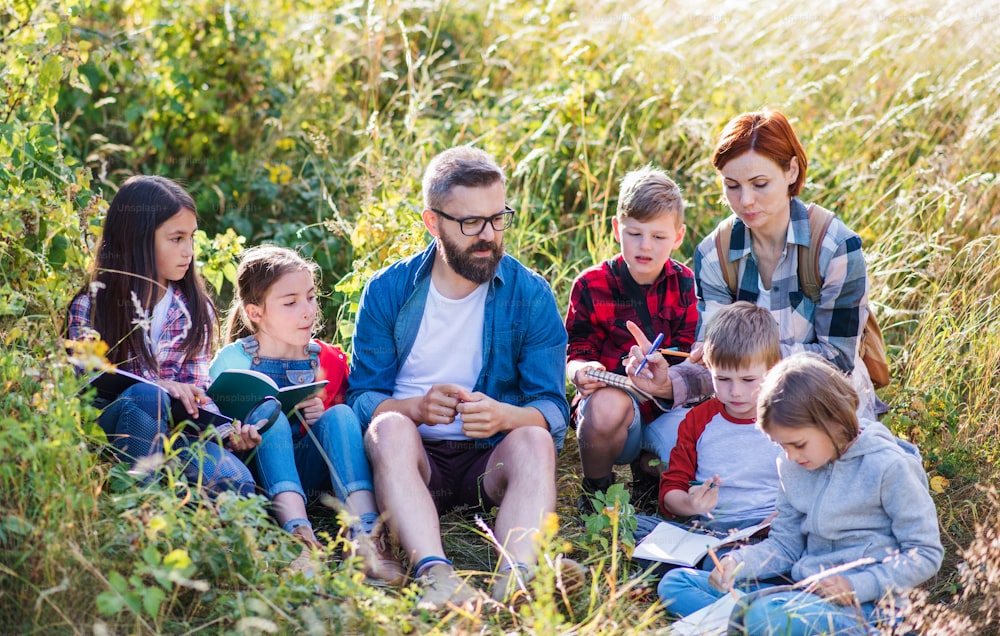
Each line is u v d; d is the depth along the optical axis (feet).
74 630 8.45
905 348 15.44
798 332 12.30
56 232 12.20
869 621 9.10
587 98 21.16
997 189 18.48
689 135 20.03
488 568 11.35
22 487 9.06
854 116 22.04
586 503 12.56
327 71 22.49
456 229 11.23
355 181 19.30
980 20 23.35
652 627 9.64
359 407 11.82
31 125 14.12
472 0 26.30
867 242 17.80
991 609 9.43
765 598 9.18
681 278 13.34
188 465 10.63
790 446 9.47
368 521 10.73
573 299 13.41
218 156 20.99
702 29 24.12
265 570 9.42
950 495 12.48
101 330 11.30
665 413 12.44
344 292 14.94
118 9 21.90
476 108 21.02
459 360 11.99
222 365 12.04
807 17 25.27
